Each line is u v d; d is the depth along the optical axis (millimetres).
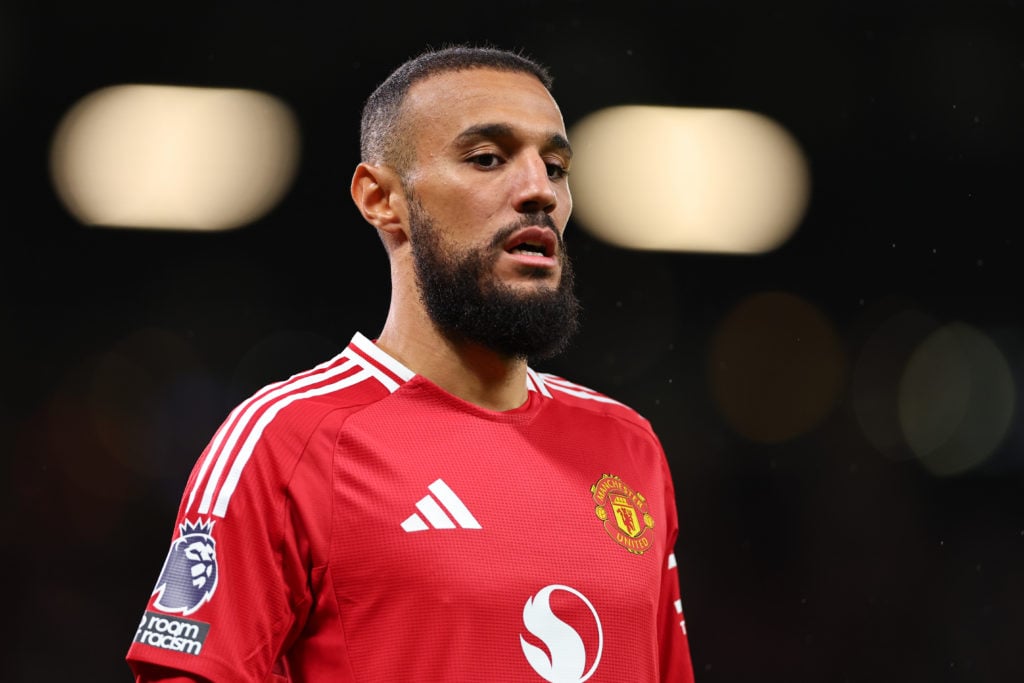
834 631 28484
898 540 31031
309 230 30234
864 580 29953
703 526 31062
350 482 6168
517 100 6652
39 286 29953
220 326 30469
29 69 27203
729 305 31766
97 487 28344
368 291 30844
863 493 31625
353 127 28109
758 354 31812
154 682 6047
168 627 6020
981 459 31453
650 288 31375
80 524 27656
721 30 26891
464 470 6387
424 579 6020
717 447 31672
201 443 29562
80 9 26250
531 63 7043
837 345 32094
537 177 6488
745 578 30172
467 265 6469
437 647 5957
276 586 6051
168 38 26797
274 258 30531
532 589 6160
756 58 27453
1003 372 31438
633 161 29141
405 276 6859
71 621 26172
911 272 31312
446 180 6531
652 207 30203
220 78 27312
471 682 5949
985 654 27547
